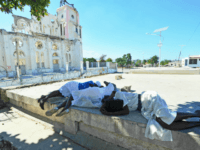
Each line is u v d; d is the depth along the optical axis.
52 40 31.72
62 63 34.75
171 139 1.84
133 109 2.59
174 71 10.89
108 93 3.05
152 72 11.73
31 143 2.90
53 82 7.17
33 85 6.09
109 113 2.38
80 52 38.38
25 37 26.44
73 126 3.03
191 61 31.81
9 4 4.75
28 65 27.22
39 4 4.71
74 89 3.36
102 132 2.71
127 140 2.40
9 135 3.23
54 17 39.19
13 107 5.12
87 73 16.39
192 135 1.69
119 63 53.78
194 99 3.41
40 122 3.82
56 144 2.85
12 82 9.45
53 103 3.22
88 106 2.91
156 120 1.99
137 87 5.30
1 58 23.38
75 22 39.88
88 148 2.69
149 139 2.03
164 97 3.68
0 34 23.05
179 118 1.84
